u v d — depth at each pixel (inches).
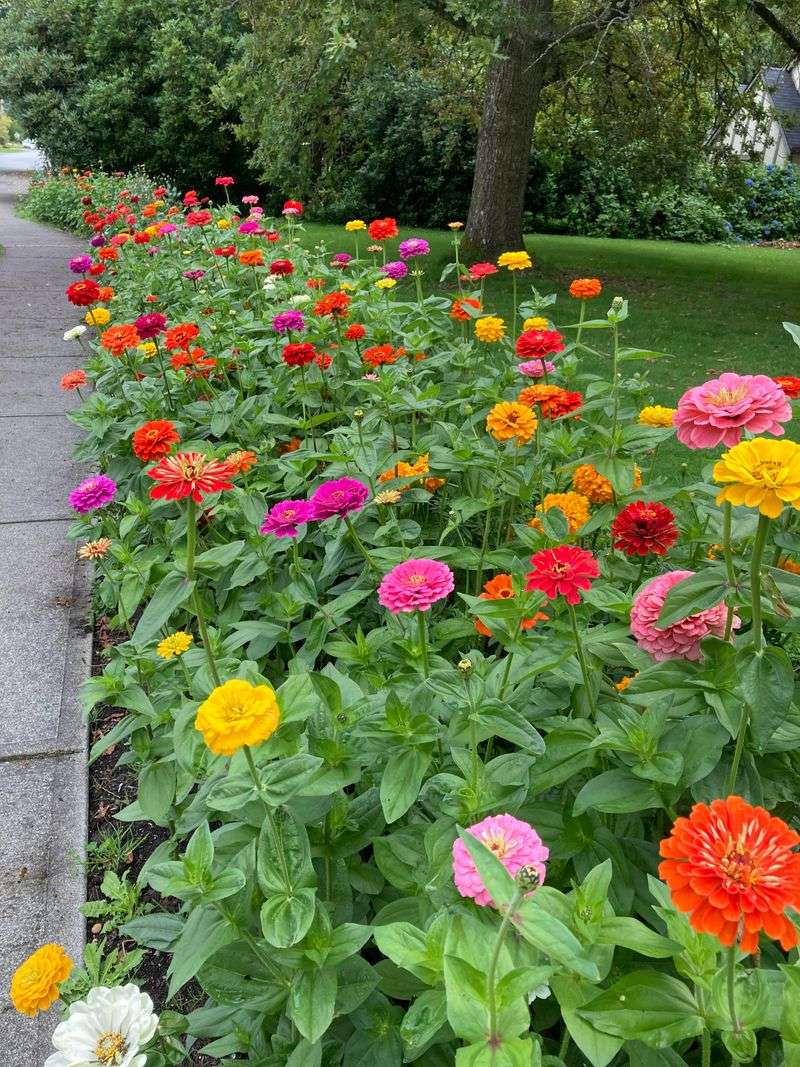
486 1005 42.8
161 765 79.1
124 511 152.6
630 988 46.8
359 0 304.3
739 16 356.2
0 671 123.6
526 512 122.9
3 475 188.4
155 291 248.5
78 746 109.0
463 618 95.3
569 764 63.1
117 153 725.3
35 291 386.0
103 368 185.8
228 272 232.2
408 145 605.6
